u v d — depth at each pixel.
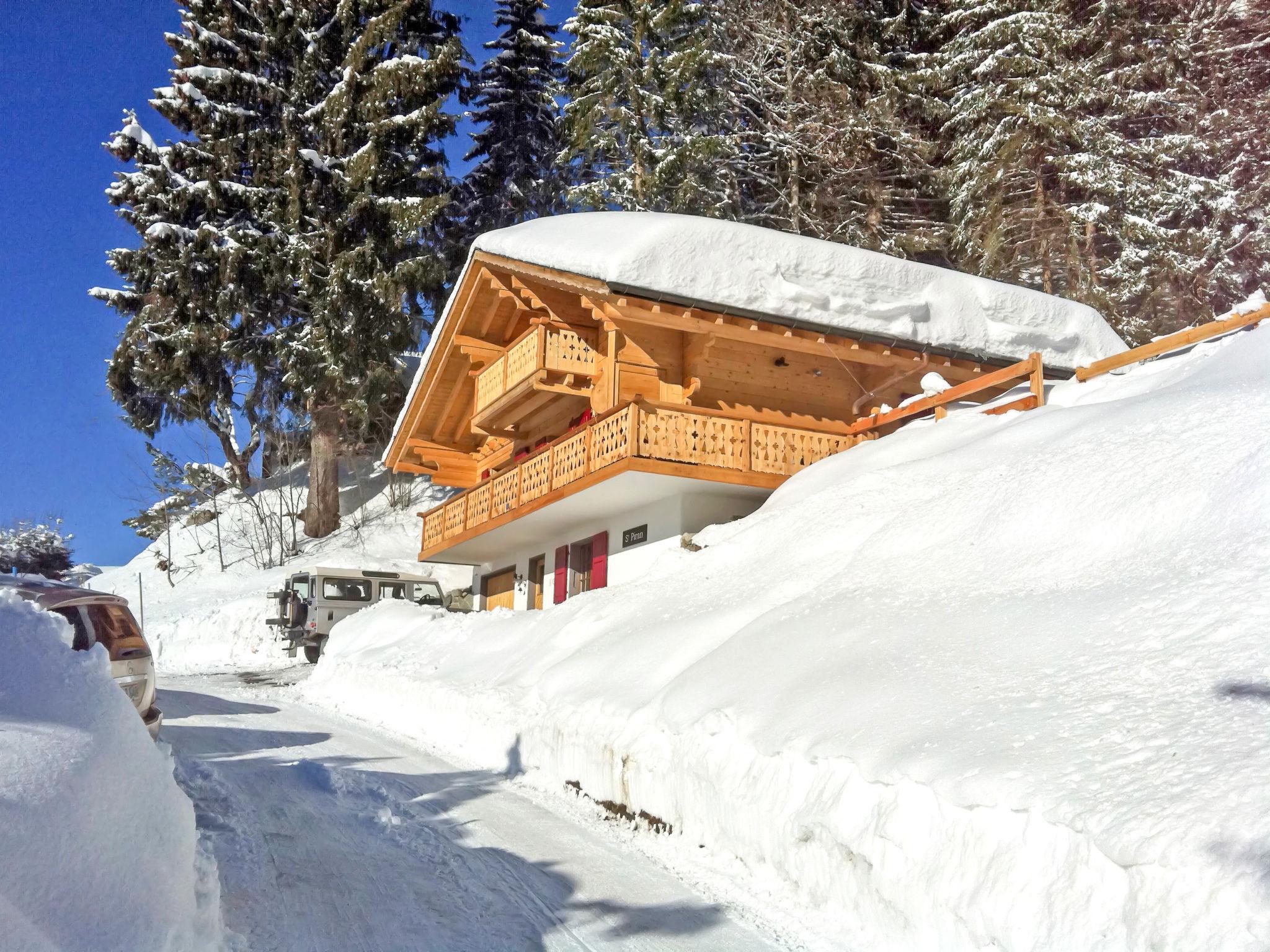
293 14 37.69
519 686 12.84
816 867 6.46
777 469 18.05
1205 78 38.72
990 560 8.89
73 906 3.60
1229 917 3.99
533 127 42.16
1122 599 6.92
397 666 17.16
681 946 6.11
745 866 7.29
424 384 24.81
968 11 37.19
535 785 10.62
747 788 7.39
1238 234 33.62
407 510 38.38
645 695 9.99
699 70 35.72
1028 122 33.00
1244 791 4.44
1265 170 35.62
